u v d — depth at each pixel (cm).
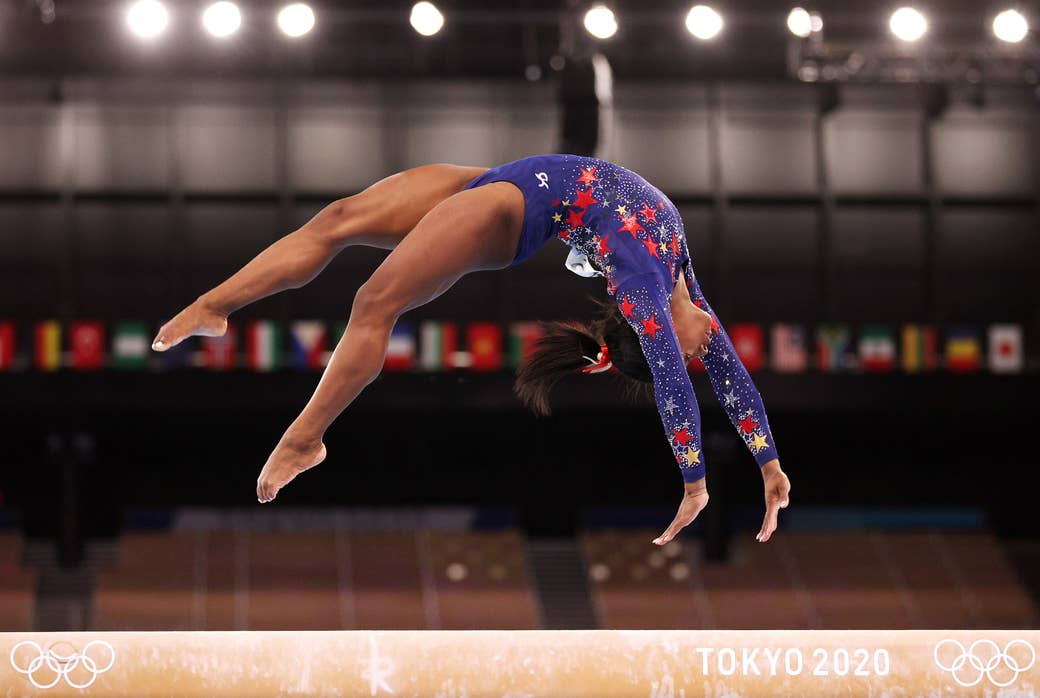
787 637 520
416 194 548
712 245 3011
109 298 2909
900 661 518
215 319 514
